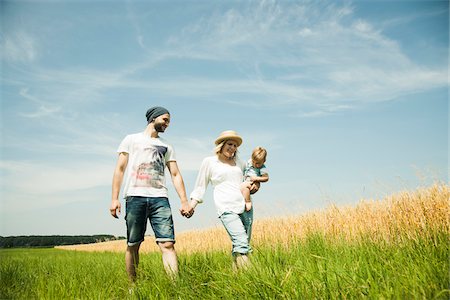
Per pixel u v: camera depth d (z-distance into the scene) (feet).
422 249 13.65
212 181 18.02
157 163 17.31
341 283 10.71
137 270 16.03
